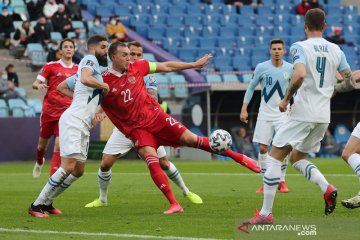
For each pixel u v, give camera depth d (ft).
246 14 191.52
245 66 175.01
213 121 151.02
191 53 174.29
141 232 49.24
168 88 158.81
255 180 92.63
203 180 92.94
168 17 181.68
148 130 59.82
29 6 161.17
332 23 195.52
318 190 77.97
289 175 99.30
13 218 57.52
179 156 145.59
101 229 51.03
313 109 52.80
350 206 56.95
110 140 65.00
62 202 69.10
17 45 156.15
